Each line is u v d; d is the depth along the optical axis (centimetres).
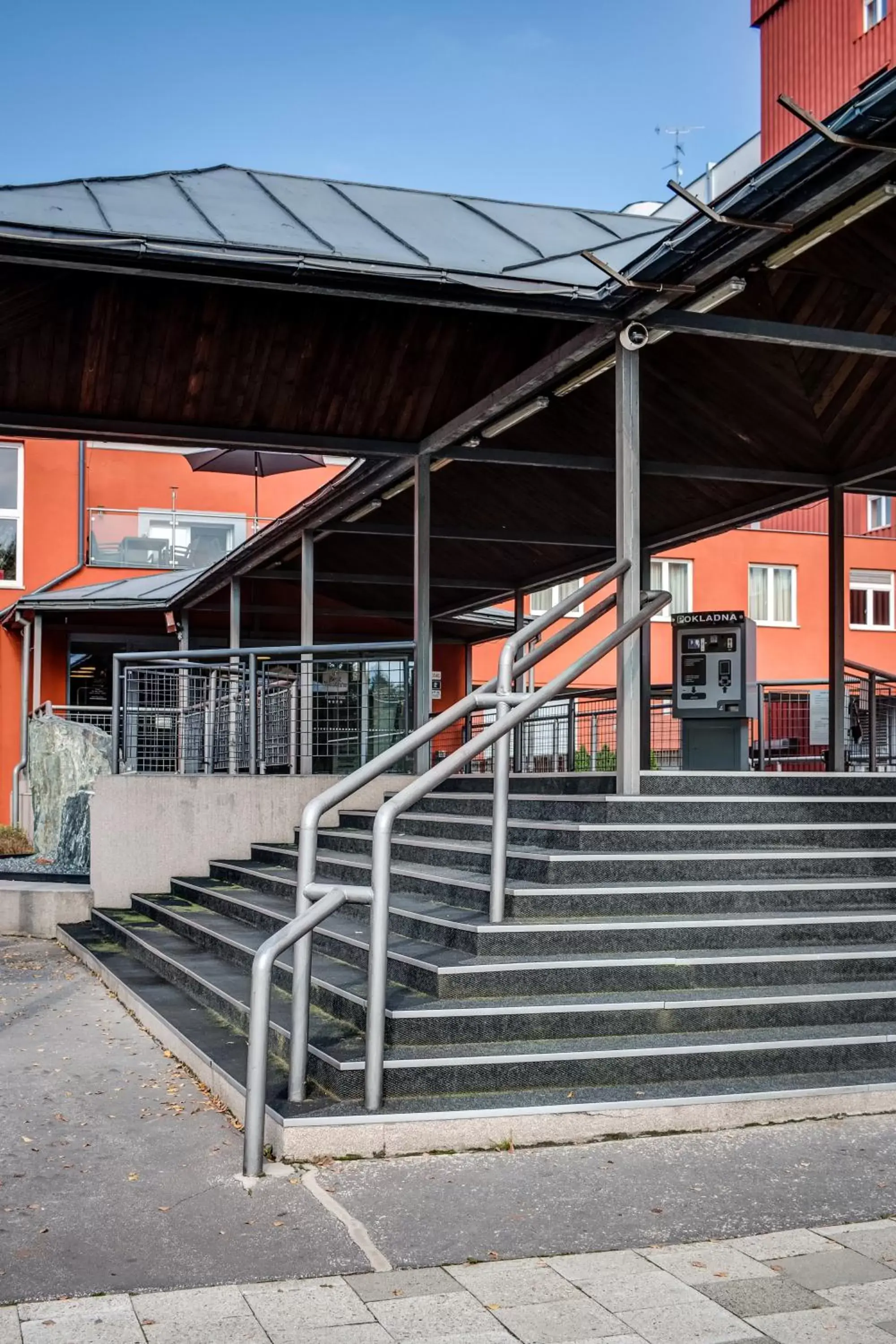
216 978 649
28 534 2091
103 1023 665
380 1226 368
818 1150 430
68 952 906
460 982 495
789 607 2594
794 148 490
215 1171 422
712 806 630
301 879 454
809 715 1402
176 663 1041
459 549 1355
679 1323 305
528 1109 436
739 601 2547
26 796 1619
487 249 689
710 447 998
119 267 582
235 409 878
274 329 812
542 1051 462
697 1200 385
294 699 1077
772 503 1059
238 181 801
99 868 968
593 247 735
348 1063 448
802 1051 483
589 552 1333
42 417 852
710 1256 344
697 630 1014
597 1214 375
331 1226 369
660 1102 447
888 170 522
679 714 1020
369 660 1003
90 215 615
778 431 955
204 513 2212
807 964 528
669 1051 468
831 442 956
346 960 588
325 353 838
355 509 1177
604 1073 464
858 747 1230
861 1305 314
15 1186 412
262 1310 314
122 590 1798
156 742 1083
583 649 2331
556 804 652
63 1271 340
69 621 1908
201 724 1146
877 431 933
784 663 2569
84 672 2002
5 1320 310
